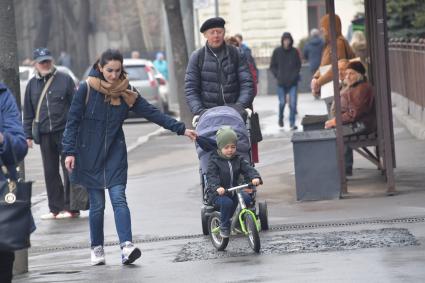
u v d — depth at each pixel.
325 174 31.69
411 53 53.00
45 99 33.47
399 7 69.62
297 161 31.72
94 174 23.88
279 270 21.09
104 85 23.66
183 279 21.05
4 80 23.86
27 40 147.00
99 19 145.25
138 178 42.19
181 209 32.59
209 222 25.11
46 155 33.66
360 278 19.52
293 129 59.50
